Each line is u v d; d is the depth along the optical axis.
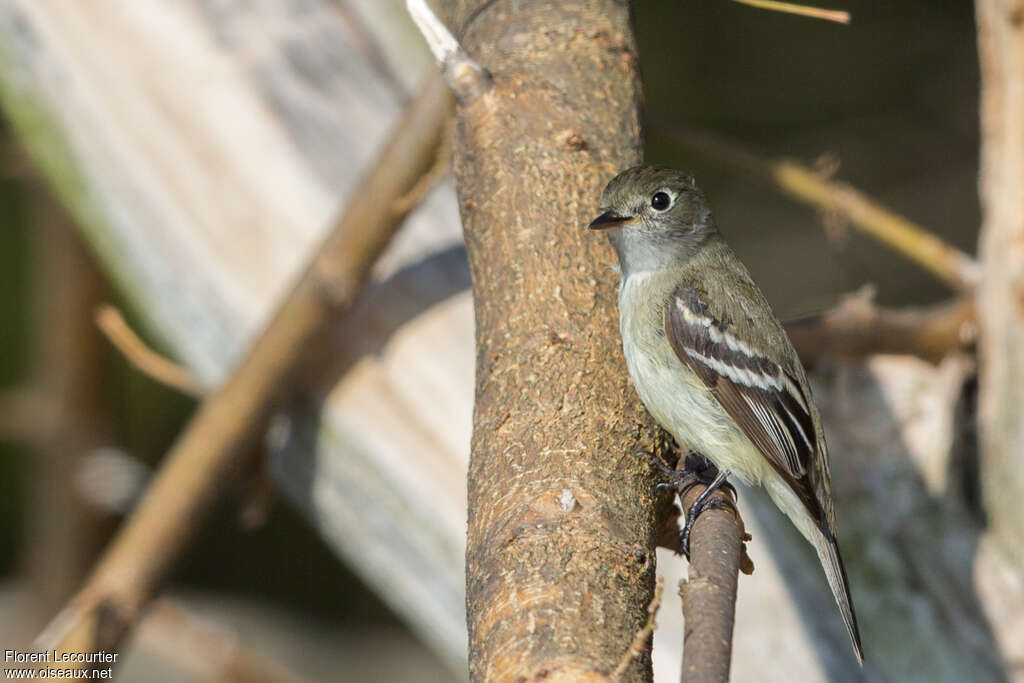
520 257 7.20
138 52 11.52
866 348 10.47
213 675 13.48
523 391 6.57
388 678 17.03
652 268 8.41
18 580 17.45
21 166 14.61
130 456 17.38
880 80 18.16
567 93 8.05
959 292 10.64
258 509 11.00
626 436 6.44
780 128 18.03
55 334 15.77
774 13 18.11
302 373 10.24
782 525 9.56
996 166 9.80
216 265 10.88
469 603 5.67
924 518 9.88
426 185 9.83
